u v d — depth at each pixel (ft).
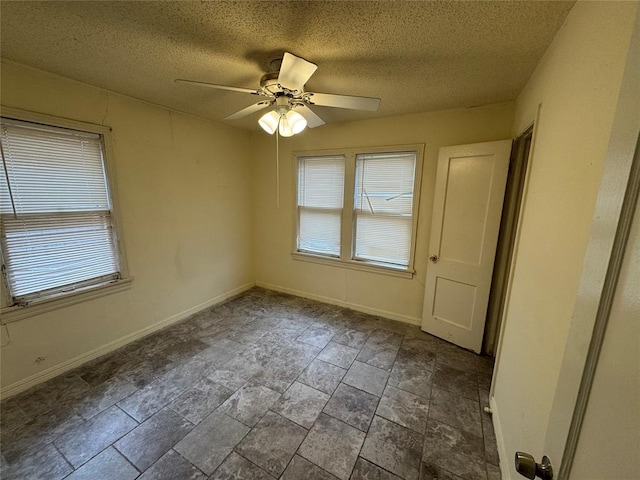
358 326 9.87
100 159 7.50
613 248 1.49
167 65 5.98
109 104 7.48
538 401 3.60
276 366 7.55
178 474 4.64
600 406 1.47
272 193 12.39
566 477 1.75
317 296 12.12
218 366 7.52
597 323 1.58
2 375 6.20
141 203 8.55
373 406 6.18
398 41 4.93
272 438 5.33
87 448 5.07
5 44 5.16
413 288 9.98
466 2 3.90
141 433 5.40
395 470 4.76
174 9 4.16
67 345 7.22
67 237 7.06
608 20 2.68
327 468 4.78
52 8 4.13
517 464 2.02
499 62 5.54
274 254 12.94
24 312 6.40
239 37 4.90
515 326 5.05
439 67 5.87
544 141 4.50
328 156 10.91
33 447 5.07
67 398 6.27
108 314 8.03
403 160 9.55
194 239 10.42
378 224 10.37
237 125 11.24
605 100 2.61
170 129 9.12
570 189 3.26
